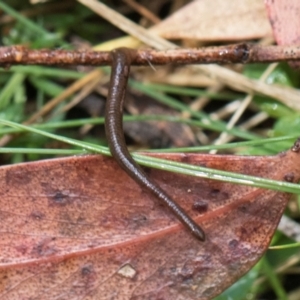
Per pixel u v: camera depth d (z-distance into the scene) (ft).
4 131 1.13
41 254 1.01
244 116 1.24
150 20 1.27
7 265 1.01
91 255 1.01
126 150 1.02
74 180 1.02
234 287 1.11
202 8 1.18
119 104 1.07
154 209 1.02
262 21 1.16
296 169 1.02
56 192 1.02
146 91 1.20
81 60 1.09
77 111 1.25
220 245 1.02
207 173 1.02
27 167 1.02
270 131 1.17
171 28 1.19
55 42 1.24
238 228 1.02
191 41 1.23
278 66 1.19
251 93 1.20
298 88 1.20
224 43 1.23
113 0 1.28
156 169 1.03
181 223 1.01
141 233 1.01
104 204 1.02
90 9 1.26
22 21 1.23
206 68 1.20
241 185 1.02
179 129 1.23
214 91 1.24
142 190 1.02
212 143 1.23
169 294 1.01
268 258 1.14
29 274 1.01
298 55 1.08
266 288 1.15
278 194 1.02
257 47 1.08
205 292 1.02
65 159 1.02
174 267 1.02
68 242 1.01
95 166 1.02
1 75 1.25
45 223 1.01
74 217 1.02
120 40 1.22
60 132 1.22
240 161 1.03
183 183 1.02
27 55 1.09
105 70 1.22
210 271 1.02
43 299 1.01
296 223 1.13
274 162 1.02
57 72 1.23
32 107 1.25
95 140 1.22
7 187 1.01
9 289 1.01
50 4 1.27
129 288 1.01
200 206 1.02
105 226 1.02
